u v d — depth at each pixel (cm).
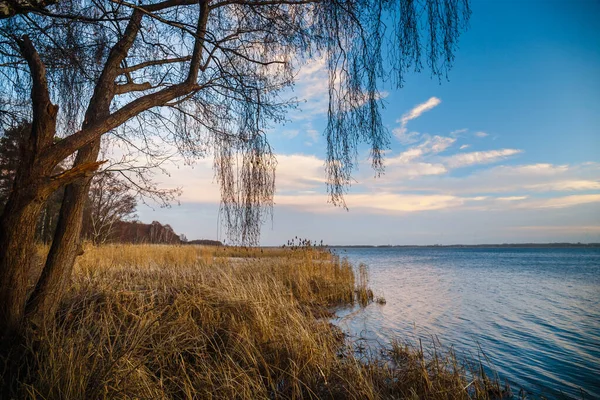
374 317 885
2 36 382
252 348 461
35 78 314
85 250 891
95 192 1048
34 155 303
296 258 1462
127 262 945
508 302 1188
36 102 309
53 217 1440
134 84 420
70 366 302
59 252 368
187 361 427
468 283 1800
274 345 484
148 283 643
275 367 440
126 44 397
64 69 411
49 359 308
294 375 395
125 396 299
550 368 543
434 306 1081
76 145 310
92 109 373
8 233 304
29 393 269
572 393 449
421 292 1412
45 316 344
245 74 417
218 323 524
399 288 1537
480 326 819
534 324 851
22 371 310
